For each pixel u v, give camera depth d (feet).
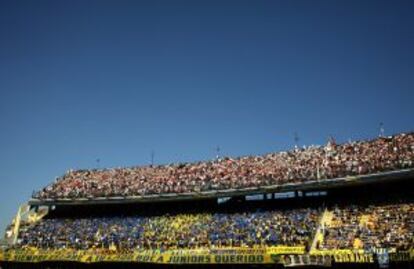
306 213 224.12
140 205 284.82
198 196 253.65
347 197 226.79
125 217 275.59
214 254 204.64
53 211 305.94
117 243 244.63
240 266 205.87
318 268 182.70
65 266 246.06
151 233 249.34
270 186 235.20
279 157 267.80
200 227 241.35
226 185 248.52
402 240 178.50
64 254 242.58
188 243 225.35
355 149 242.58
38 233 275.59
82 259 234.38
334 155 243.81
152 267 227.40
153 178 289.74
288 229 214.07
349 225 201.16
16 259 250.57
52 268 247.09
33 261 246.68
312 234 204.03
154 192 268.00
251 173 257.55
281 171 247.50
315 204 230.48
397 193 213.87
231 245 215.10
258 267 201.46
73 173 327.47
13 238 274.57
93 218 283.18
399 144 228.43
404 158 205.77
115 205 291.99
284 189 231.09
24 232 278.46
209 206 263.29
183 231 242.58
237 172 264.93
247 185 242.17
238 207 252.83
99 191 287.89
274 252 197.06
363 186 226.79
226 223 237.86
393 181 207.41
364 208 210.59
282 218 226.17
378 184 222.69
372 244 182.19
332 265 180.86
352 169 215.31
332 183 217.36
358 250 174.50
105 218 279.69
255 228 224.53
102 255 230.89
